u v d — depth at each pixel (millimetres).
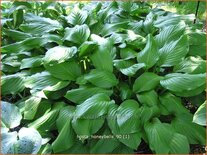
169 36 2537
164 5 4461
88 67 2514
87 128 1935
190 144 2125
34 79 2318
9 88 2357
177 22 2861
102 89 2174
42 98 2279
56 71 2326
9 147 1783
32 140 1819
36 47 2707
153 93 2129
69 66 2355
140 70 2312
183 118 2043
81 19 3135
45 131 2068
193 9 4129
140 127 1946
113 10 3396
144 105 2047
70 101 2328
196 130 1984
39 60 2479
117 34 2623
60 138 1929
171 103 2096
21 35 2895
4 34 3133
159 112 2059
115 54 2445
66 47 2434
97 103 1980
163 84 2082
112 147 1931
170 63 2289
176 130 1992
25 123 2225
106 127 2014
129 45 2535
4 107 2143
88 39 2590
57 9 3805
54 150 1897
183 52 2301
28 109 2184
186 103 2424
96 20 3117
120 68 2264
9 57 2734
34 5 3963
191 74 2166
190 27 2807
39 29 2908
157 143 1828
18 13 3305
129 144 1883
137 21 3311
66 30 2797
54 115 2115
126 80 2430
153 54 2277
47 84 2287
